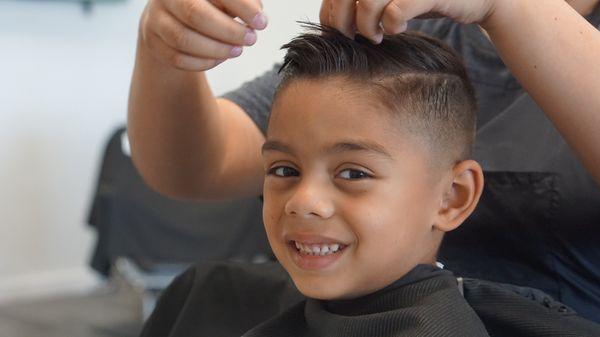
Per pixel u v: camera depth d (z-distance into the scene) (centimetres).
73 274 340
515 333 77
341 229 70
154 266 234
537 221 85
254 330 81
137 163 94
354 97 70
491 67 90
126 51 343
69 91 332
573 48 66
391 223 70
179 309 97
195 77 83
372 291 74
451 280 75
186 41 67
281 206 72
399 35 75
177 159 89
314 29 76
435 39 79
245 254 225
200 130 87
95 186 270
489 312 78
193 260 233
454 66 77
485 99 90
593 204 82
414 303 73
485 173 87
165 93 83
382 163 69
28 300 325
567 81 67
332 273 71
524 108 88
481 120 90
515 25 66
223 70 286
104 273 256
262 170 98
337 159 69
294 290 88
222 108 95
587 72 66
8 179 323
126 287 300
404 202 71
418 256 74
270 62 260
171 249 234
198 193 95
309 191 69
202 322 94
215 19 65
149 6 71
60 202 335
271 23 254
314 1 245
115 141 246
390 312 72
